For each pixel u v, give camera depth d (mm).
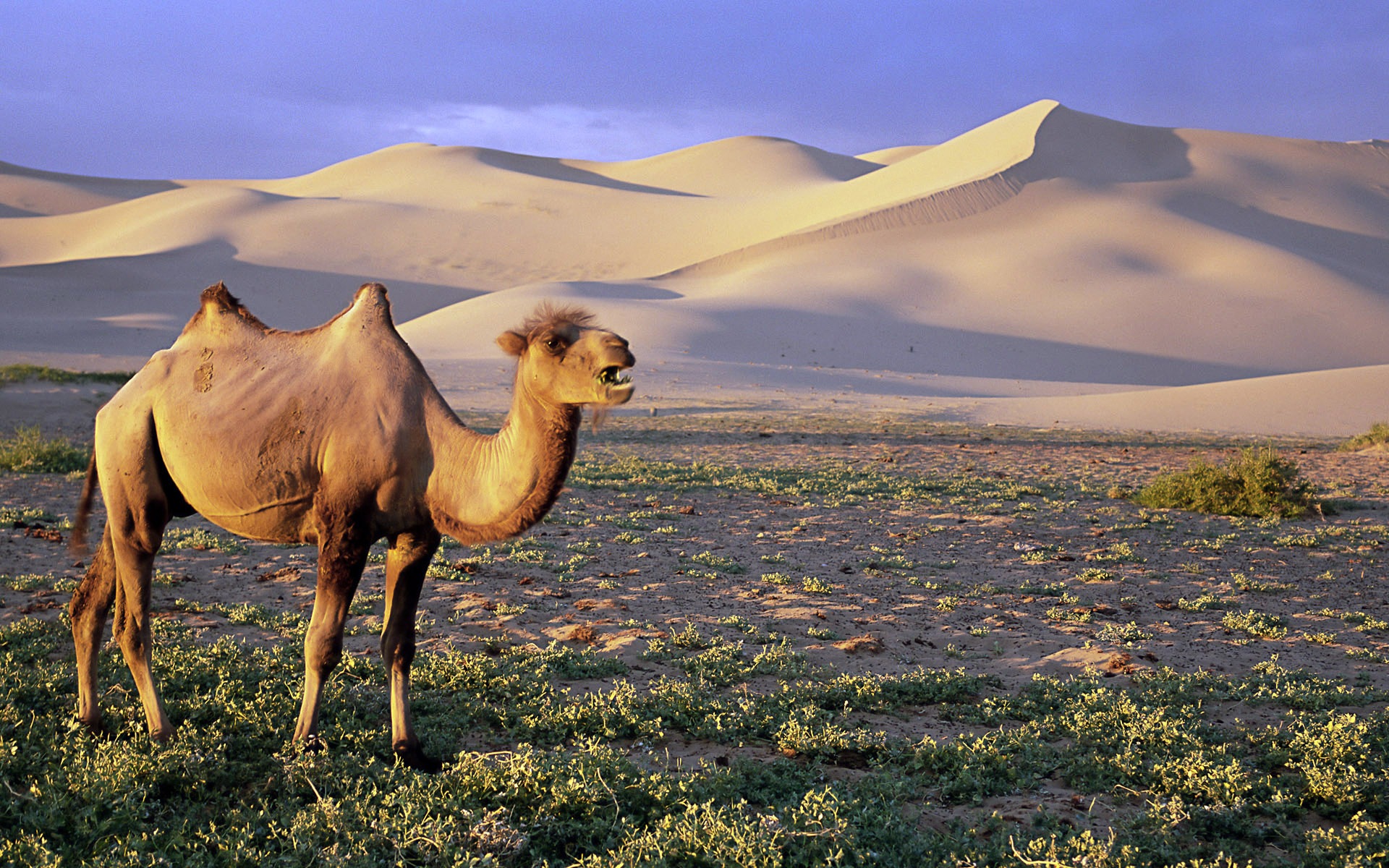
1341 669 8219
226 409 5449
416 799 4863
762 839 4383
